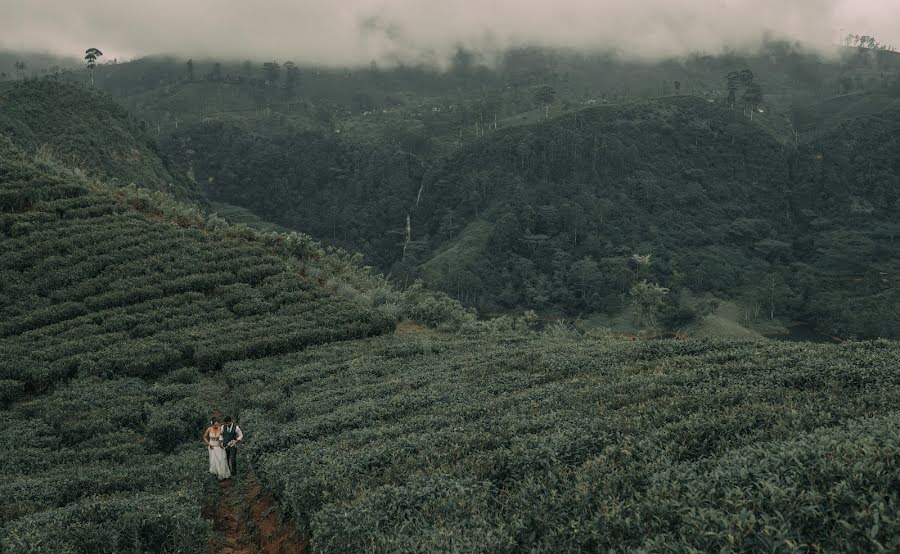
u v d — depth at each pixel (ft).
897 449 25.30
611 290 469.57
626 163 599.57
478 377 77.97
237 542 47.34
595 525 25.91
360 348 111.55
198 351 105.40
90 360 96.78
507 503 32.12
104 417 75.56
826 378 49.24
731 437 35.94
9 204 144.36
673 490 27.07
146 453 67.62
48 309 114.21
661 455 33.01
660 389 51.98
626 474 31.32
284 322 122.72
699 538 22.27
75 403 80.18
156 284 129.39
